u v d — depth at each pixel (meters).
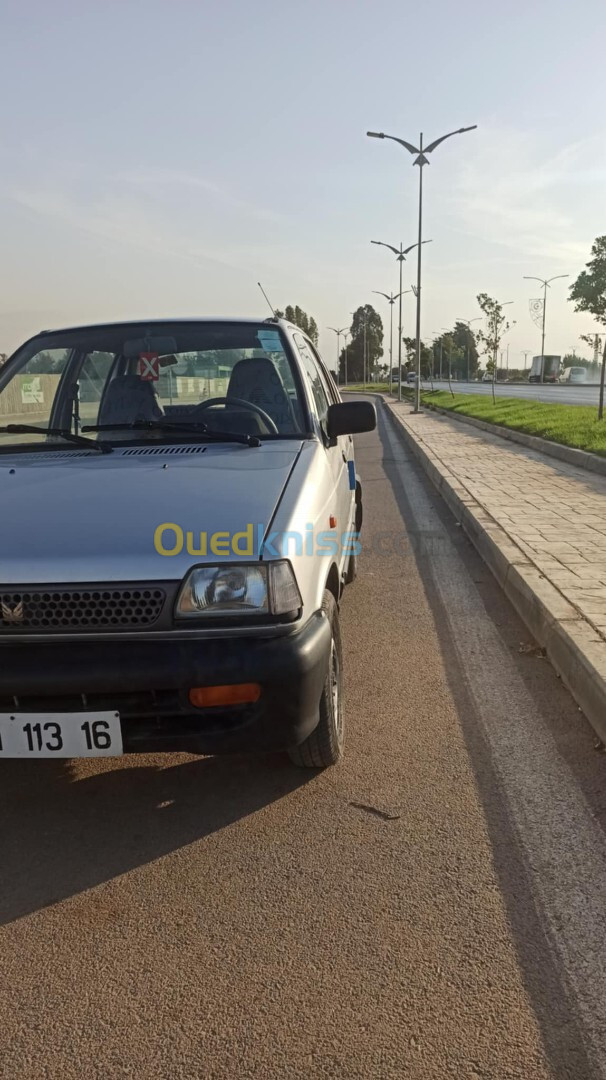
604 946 2.28
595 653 3.99
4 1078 1.89
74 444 3.64
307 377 4.16
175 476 3.14
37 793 3.22
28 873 2.69
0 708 2.64
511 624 5.25
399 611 5.55
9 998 2.15
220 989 2.15
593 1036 1.97
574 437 14.91
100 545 2.64
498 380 99.81
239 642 2.61
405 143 33.97
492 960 2.23
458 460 13.96
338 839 2.84
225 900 2.52
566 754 3.44
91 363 4.20
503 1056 1.92
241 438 3.60
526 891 2.53
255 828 2.92
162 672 2.55
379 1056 1.93
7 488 3.10
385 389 80.50
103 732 2.62
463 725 3.73
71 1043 1.99
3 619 2.60
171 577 2.59
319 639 2.78
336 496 3.92
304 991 2.14
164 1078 1.88
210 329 4.19
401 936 2.34
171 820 2.99
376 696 4.09
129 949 2.32
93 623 2.59
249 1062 1.92
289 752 3.22
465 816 2.96
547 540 6.86
